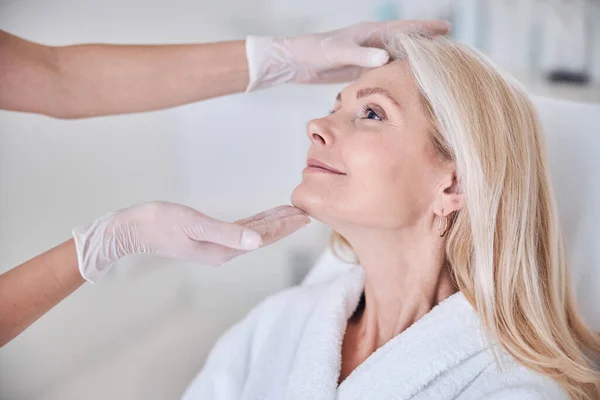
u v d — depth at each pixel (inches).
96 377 73.5
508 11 84.4
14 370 66.7
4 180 64.4
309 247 89.0
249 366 53.4
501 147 41.5
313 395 42.7
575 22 84.6
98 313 75.9
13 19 66.9
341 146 41.1
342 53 46.5
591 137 51.7
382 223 41.2
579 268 51.3
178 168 89.4
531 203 43.1
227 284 90.4
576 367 40.7
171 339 82.9
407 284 44.6
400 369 40.5
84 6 73.9
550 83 84.7
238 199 93.4
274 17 92.4
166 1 83.5
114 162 78.6
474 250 42.3
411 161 41.1
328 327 46.1
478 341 40.7
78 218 74.0
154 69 47.1
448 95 41.2
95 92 46.6
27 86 44.2
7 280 38.3
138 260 81.2
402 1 88.6
